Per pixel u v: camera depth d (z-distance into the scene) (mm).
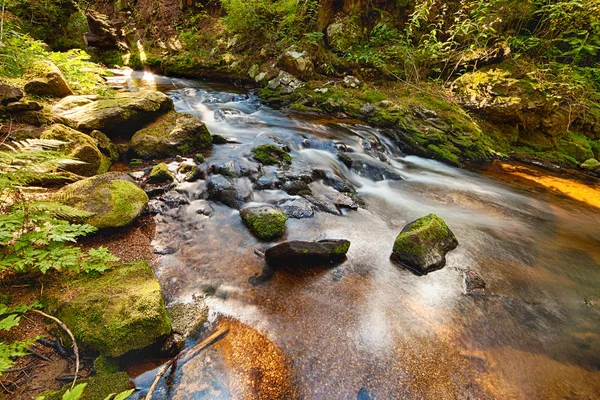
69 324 2490
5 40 7051
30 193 3656
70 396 1433
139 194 4398
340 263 4125
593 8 8938
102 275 3016
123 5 15070
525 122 9195
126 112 5793
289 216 4957
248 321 3111
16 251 2771
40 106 5230
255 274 3752
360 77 10859
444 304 3645
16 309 2480
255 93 11031
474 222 5695
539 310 3727
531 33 10328
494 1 9391
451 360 2949
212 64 12188
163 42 13312
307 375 2666
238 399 2395
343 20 11070
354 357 2873
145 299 2709
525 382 2820
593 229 5852
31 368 2273
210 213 4805
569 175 8242
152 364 2543
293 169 6176
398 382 2693
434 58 10430
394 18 11125
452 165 8258
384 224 5223
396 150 8586
